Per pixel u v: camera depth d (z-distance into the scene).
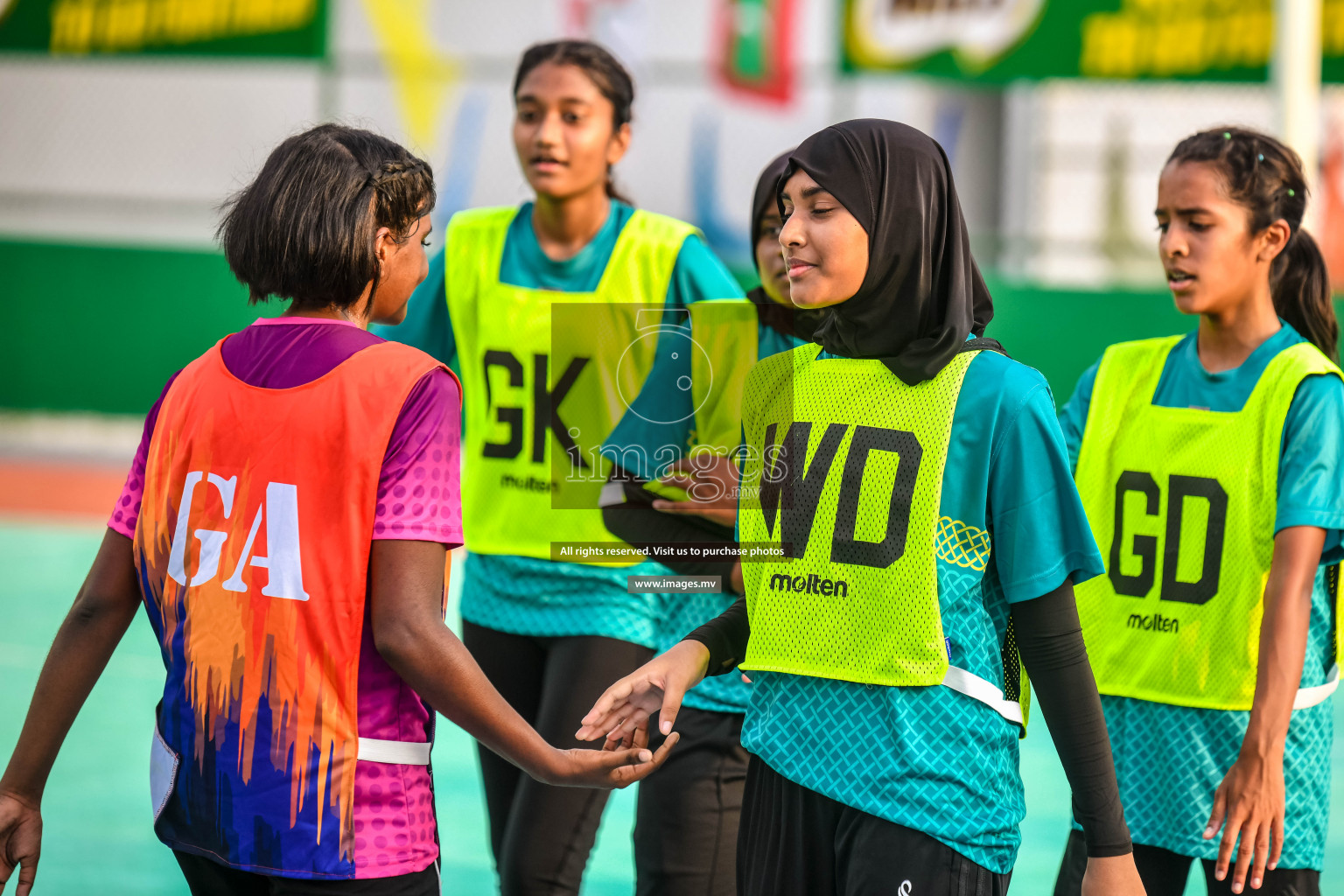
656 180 39.94
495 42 38.06
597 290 8.43
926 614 5.20
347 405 5.02
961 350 5.34
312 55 32.16
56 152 40.78
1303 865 7.00
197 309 33.62
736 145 39.72
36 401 34.06
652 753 5.72
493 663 8.55
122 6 31.70
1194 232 7.07
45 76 40.50
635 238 8.50
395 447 5.02
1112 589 7.30
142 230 40.16
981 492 5.18
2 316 33.97
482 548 8.47
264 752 4.97
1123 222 39.88
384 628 4.91
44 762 5.47
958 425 5.22
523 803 7.95
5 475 32.09
